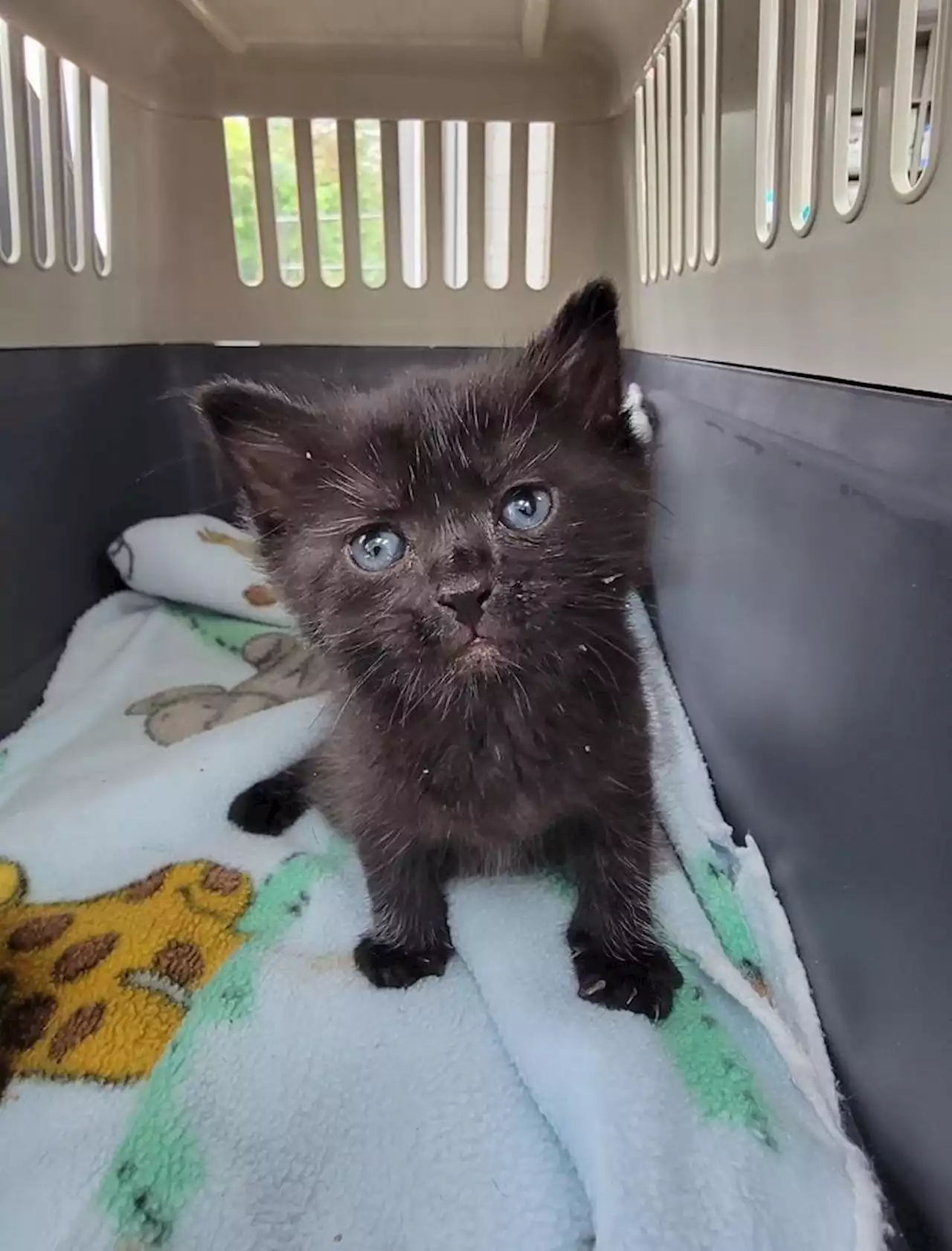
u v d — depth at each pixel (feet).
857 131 0.52
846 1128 0.54
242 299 1.21
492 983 0.65
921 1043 0.46
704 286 0.78
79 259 1.05
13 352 0.94
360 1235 0.53
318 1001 0.65
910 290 0.43
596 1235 0.50
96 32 1.02
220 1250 0.52
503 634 0.56
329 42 1.09
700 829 0.76
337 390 0.82
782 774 0.65
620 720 0.64
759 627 0.69
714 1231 0.49
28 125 0.93
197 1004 0.65
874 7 0.46
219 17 1.04
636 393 0.90
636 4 0.94
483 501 0.58
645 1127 0.53
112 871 0.78
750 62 0.66
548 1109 0.57
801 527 0.60
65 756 0.93
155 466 1.22
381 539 0.58
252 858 0.80
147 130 1.15
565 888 0.72
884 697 0.49
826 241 0.53
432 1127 0.58
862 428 0.49
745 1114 0.54
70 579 1.08
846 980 0.55
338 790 0.72
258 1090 0.59
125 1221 0.53
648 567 0.74
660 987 0.63
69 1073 0.61
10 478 0.94
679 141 0.85
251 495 0.65
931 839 0.44
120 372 1.14
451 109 1.13
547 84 1.12
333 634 0.61
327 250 1.19
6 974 0.68
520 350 0.68
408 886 0.68
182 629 1.13
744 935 0.66
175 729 0.97
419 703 0.60
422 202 1.17
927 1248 0.45
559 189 1.15
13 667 0.96
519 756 0.62
